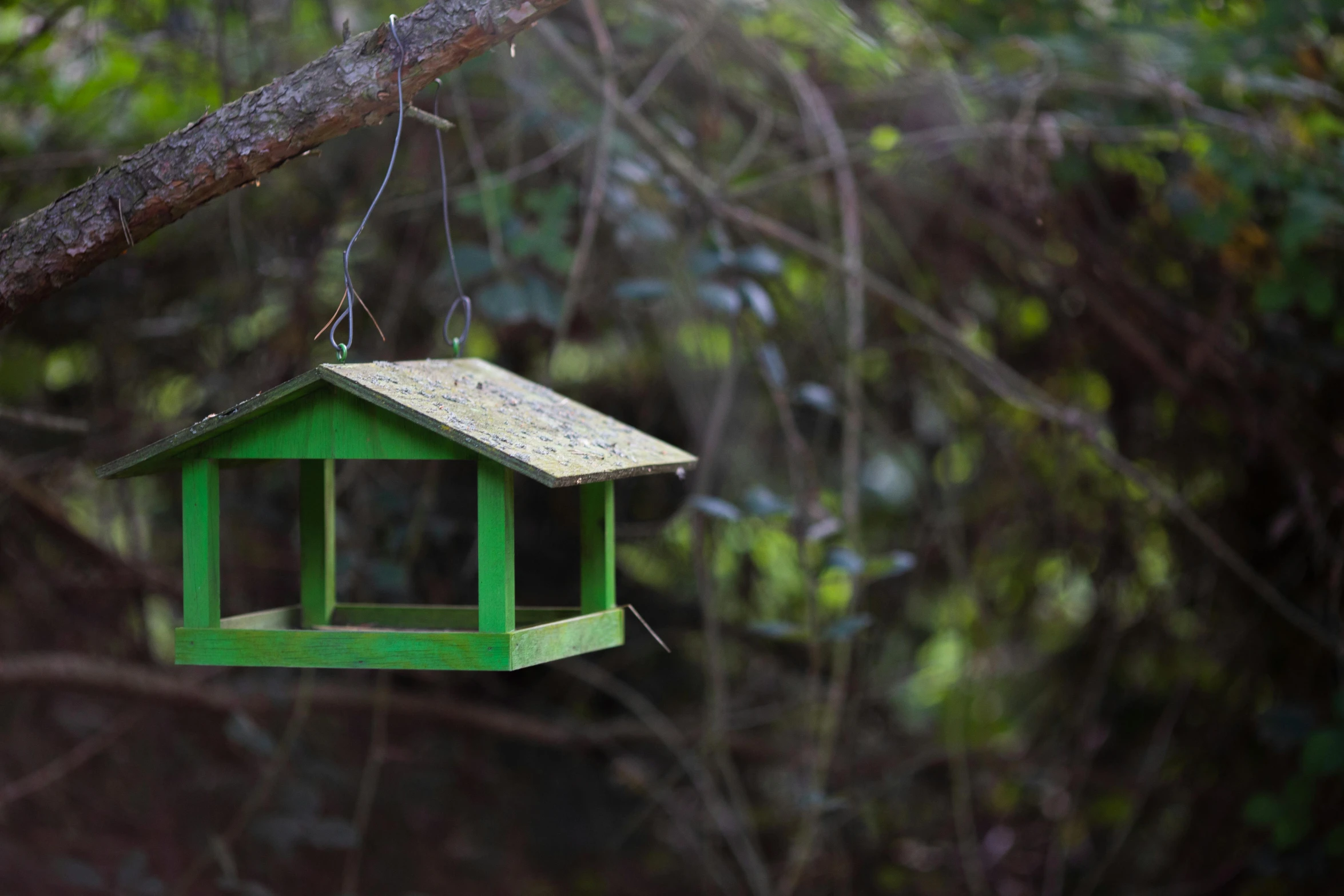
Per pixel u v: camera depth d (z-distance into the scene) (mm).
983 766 4547
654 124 3553
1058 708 4680
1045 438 4188
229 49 3521
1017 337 4230
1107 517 4320
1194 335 3840
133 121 3793
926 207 3848
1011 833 4629
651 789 4105
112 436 3934
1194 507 4266
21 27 3502
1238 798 4309
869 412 3971
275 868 4242
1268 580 4203
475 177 3635
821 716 4258
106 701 4270
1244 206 3408
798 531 2977
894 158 3609
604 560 2178
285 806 3555
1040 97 3604
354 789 4387
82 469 4070
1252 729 4285
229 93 3156
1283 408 3867
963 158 3629
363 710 3994
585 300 3748
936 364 4055
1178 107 3283
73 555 3992
